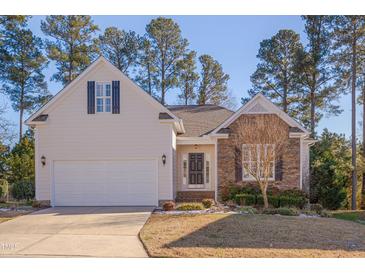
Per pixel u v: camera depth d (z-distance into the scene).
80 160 19.61
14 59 34.75
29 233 12.27
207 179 23.41
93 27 39.66
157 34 42.03
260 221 13.86
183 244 10.41
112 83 19.69
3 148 28.30
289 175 20.22
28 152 27.86
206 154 23.48
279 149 19.50
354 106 29.72
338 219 15.53
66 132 19.67
